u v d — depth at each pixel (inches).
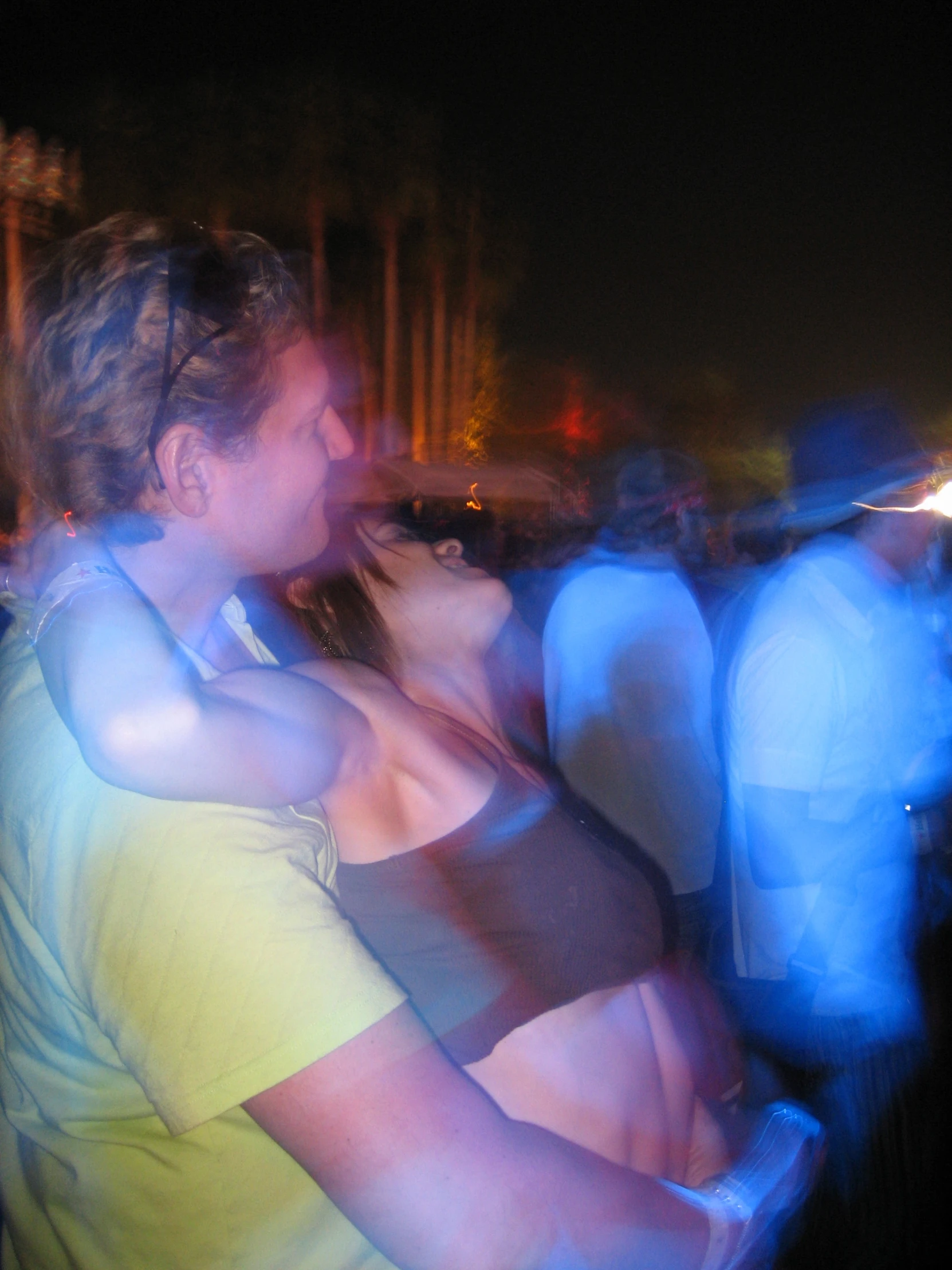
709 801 122.6
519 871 45.7
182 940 29.7
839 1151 84.7
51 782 32.1
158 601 35.7
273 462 35.1
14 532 37.4
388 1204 29.4
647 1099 49.0
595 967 46.7
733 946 99.4
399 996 31.4
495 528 217.0
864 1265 82.8
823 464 101.2
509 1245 30.2
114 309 32.1
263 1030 29.4
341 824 42.9
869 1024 87.0
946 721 99.2
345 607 51.6
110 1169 33.2
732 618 117.2
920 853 92.5
